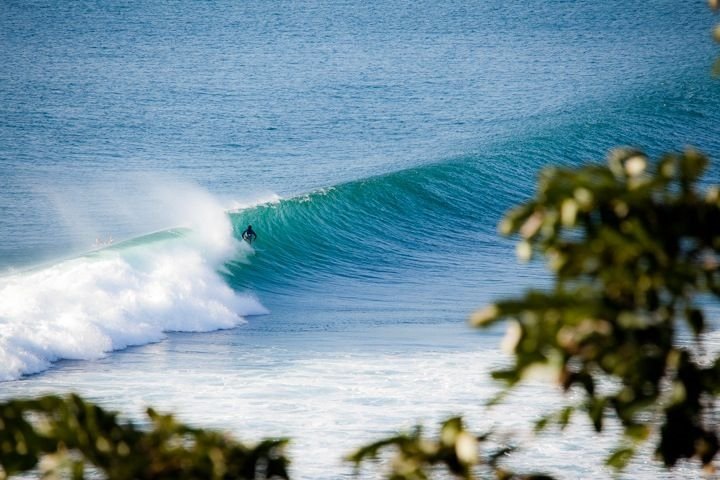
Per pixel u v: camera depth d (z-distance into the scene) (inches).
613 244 404.2
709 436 431.5
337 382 2716.5
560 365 401.4
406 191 6250.0
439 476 1494.8
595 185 412.2
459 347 3179.1
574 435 2161.7
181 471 418.3
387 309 4153.5
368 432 2240.4
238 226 5177.2
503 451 489.1
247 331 3614.7
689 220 413.1
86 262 3909.9
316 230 5487.2
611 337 406.3
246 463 425.4
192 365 2972.4
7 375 2822.3
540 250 424.5
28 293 3324.3
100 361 3041.3
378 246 5585.6
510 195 6707.7
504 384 407.5
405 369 2869.1
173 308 3631.9
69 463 414.9
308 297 4510.3
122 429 427.5
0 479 434.0
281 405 2475.4
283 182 7721.5
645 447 2065.7
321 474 1953.7
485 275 5068.9
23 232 5994.1
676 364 420.5
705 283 415.2
